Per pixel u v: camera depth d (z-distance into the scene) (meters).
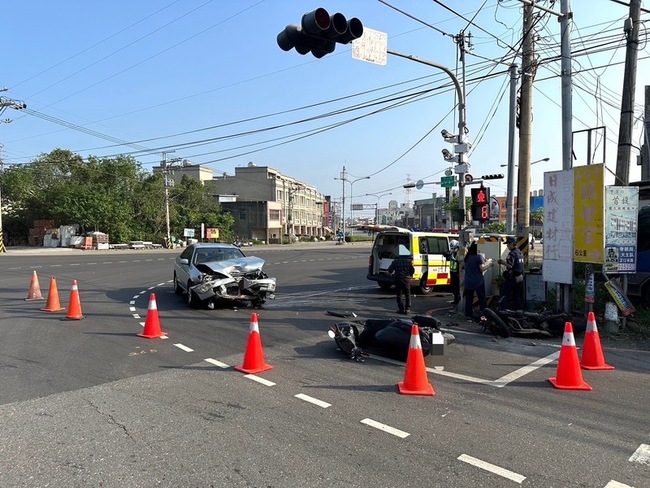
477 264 10.44
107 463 3.80
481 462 3.88
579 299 10.41
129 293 14.27
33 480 3.53
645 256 10.61
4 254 36.81
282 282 18.59
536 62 13.08
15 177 52.41
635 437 4.40
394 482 3.54
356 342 7.40
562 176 9.58
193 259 12.60
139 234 55.41
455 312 11.37
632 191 9.01
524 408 5.15
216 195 81.19
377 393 5.58
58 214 49.53
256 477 3.60
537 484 3.55
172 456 3.93
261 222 81.56
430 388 5.69
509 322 8.95
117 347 7.60
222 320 10.05
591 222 8.98
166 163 55.19
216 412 4.92
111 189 55.31
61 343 7.80
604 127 11.22
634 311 9.11
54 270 22.09
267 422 4.66
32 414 4.81
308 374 6.32
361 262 29.69
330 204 132.38
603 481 3.60
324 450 4.06
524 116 13.16
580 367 6.53
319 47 8.51
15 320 9.73
